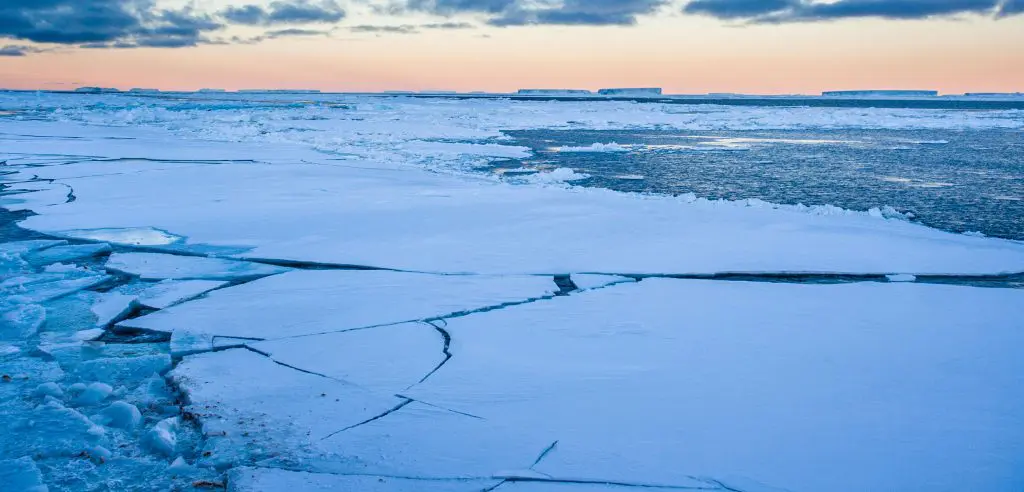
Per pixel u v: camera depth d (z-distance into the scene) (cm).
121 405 376
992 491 293
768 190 1296
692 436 342
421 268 677
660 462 319
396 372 427
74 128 2536
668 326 508
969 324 511
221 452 334
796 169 1606
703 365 434
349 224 866
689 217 898
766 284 623
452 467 318
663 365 434
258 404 386
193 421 368
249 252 743
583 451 329
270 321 526
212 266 692
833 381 409
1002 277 661
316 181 1223
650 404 378
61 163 1491
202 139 2142
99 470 324
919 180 1428
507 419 363
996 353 454
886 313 537
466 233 815
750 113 4772
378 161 1576
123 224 880
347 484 304
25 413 377
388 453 331
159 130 2514
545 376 418
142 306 572
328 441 343
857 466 313
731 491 295
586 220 875
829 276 660
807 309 548
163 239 803
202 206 993
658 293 593
